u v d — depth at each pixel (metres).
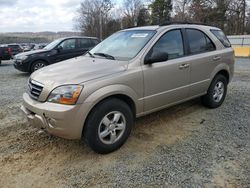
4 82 8.76
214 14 41.75
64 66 3.69
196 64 4.41
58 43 10.52
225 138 3.81
